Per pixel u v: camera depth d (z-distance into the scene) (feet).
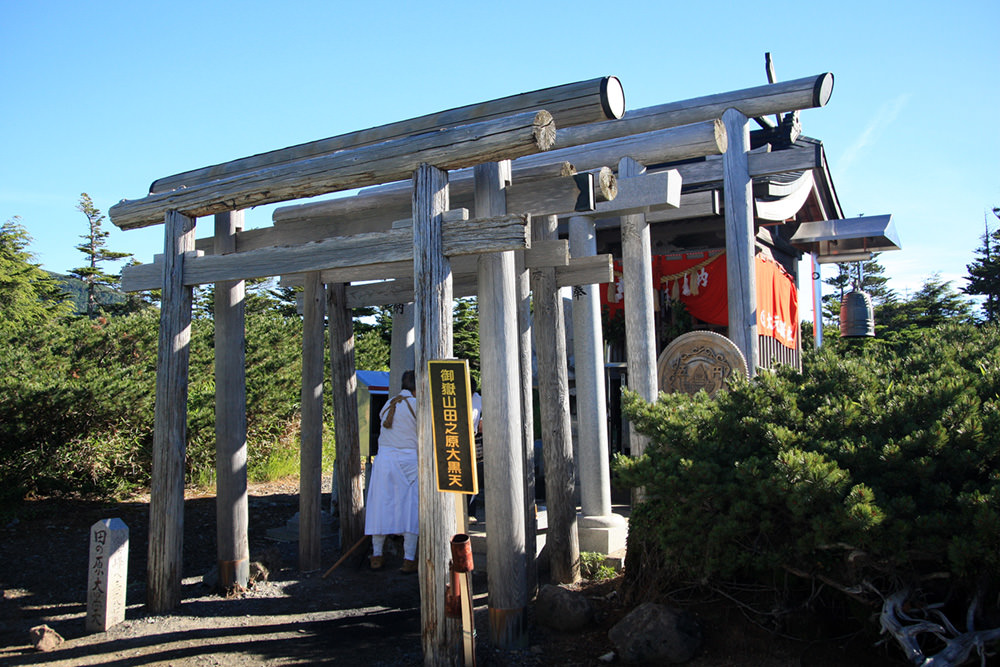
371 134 17.44
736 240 21.48
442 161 13.89
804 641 12.92
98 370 30.71
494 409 14.48
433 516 13.23
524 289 18.15
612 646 14.02
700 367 20.65
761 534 13.01
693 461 12.65
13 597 18.10
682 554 13.65
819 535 11.12
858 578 12.09
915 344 17.70
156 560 17.22
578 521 20.49
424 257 13.73
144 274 19.15
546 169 17.71
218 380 19.29
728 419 13.88
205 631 15.87
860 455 11.93
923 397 12.61
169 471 17.42
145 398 28.89
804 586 13.43
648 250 20.66
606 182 14.58
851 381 14.40
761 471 12.05
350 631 15.96
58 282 95.81
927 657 11.05
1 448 25.57
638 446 19.24
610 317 31.81
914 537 11.04
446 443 12.93
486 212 15.19
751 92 21.25
